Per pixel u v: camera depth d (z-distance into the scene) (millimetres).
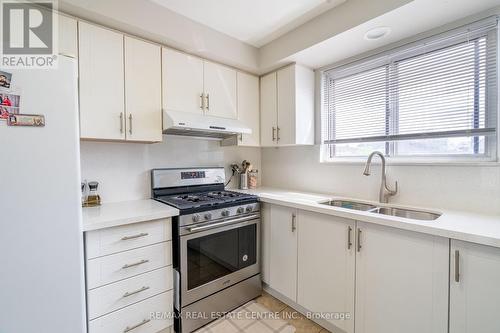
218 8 1743
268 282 2078
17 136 965
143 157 2043
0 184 934
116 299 1371
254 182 2695
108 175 1862
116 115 1586
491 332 1020
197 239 1694
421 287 1212
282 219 1941
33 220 1004
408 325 1260
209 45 1986
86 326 1223
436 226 1150
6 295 955
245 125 2268
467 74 1509
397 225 1264
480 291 1041
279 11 1779
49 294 1049
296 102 2184
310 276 1733
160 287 1552
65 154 1075
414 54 1743
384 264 1347
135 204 1792
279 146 2605
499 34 1386
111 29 1578
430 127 1665
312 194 2221
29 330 1007
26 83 988
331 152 2326
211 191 2352
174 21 1778
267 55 2264
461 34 1519
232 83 2277
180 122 1745
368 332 1425
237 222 1906
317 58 2109
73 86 1097
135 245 1441
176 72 1889
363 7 1558
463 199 1514
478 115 1472
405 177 1763
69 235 1093
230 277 1888
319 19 1825
